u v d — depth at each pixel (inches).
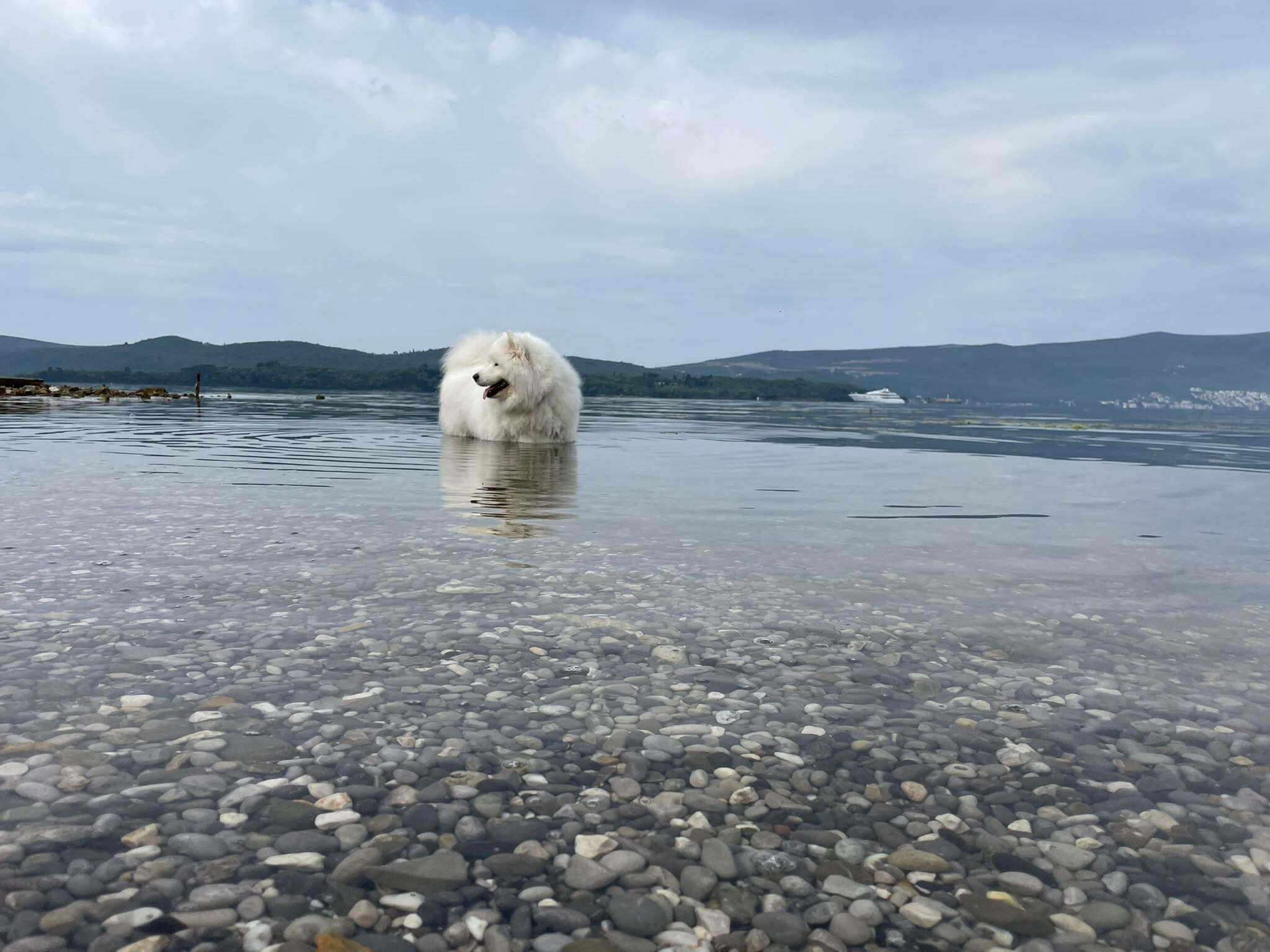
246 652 36.8
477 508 81.8
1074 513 89.7
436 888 20.4
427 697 32.3
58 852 21.1
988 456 169.0
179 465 117.0
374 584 49.8
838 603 48.5
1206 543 71.8
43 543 59.5
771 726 30.6
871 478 121.7
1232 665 38.8
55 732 28.0
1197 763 28.4
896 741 29.6
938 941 19.2
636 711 31.7
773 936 19.2
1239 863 22.5
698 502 91.5
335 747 27.7
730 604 47.5
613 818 24.0
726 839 23.1
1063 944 19.3
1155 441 236.5
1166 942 19.4
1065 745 29.6
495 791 25.2
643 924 19.4
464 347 195.3
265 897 19.8
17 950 17.5
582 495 93.9
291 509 78.3
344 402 435.5
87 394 431.5
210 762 26.3
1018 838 23.6
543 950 18.4
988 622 45.3
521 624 42.4
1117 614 47.4
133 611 42.6
